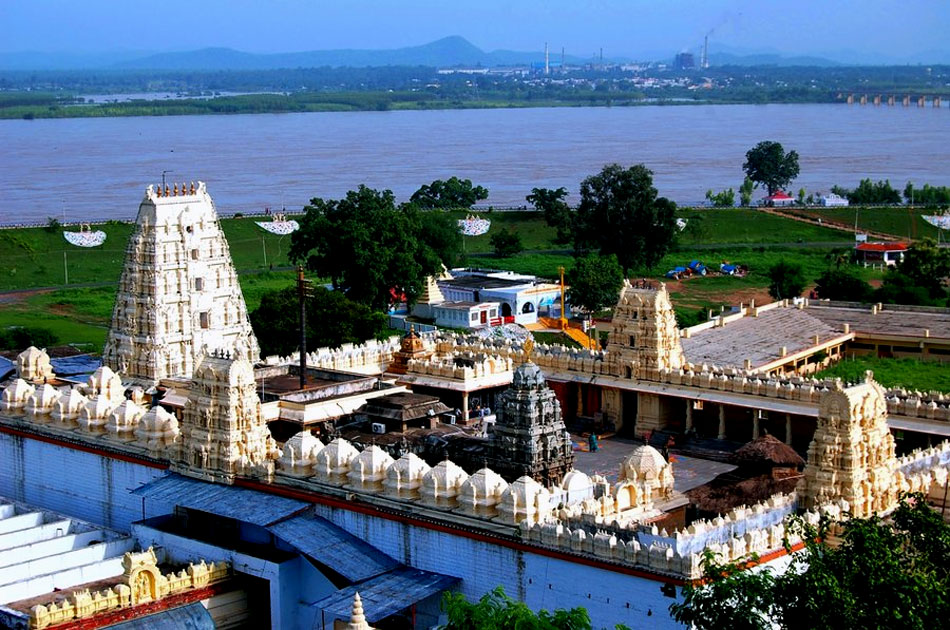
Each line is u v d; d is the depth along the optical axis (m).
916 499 71.81
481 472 83.31
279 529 88.62
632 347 118.75
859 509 81.44
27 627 80.00
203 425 98.00
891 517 75.62
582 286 199.25
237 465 96.38
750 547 75.12
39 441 111.62
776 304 177.00
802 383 110.75
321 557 85.56
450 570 83.81
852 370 154.12
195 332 127.38
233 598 89.25
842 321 170.50
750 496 87.06
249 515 90.31
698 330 161.25
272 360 126.06
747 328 164.12
